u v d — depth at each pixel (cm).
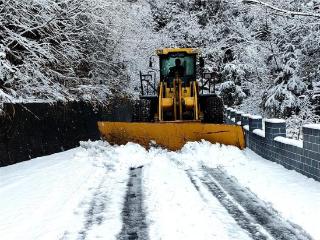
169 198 620
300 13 1108
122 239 460
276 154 937
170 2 3130
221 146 1012
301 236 461
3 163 938
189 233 470
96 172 846
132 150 1002
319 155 711
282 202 583
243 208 568
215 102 1309
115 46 1681
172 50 1328
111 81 1683
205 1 3125
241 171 829
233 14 3008
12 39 1070
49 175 823
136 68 1995
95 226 505
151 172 829
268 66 2605
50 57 1135
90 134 1451
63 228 499
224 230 480
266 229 484
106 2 1441
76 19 1389
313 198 603
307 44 1914
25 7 1130
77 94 1405
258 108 2556
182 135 1034
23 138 1013
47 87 1149
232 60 2962
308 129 754
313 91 1834
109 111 1659
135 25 1977
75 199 627
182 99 1199
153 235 469
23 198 654
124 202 609
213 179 759
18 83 1113
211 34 2994
